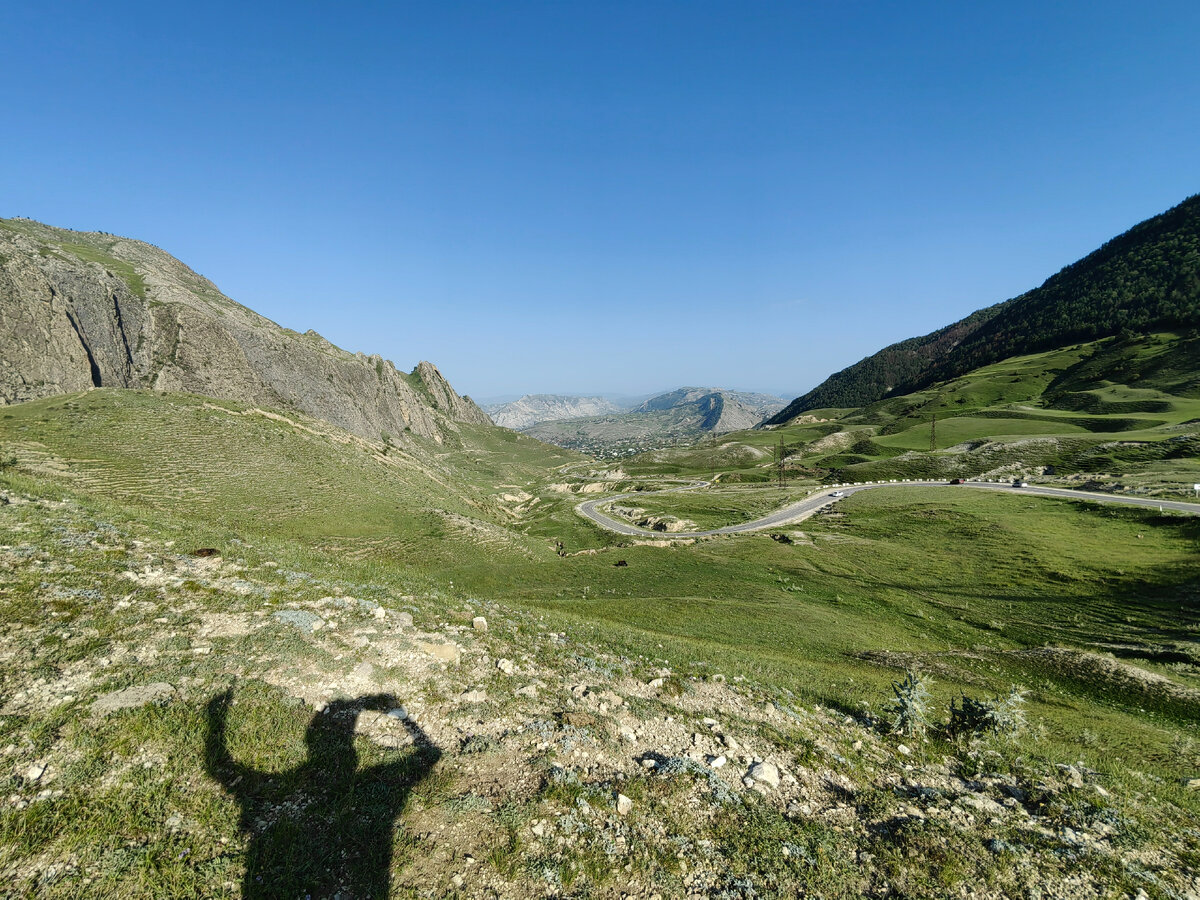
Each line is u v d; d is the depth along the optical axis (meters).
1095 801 11.77
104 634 11.10
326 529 54.25
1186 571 45.19
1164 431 105.25
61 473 46.62
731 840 8.92
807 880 8.21
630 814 9.12
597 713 12.84
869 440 173.00
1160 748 18.08
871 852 9.16
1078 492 82.12
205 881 6.45
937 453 130.88
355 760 9.11
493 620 19.38
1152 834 10.65
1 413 62.75
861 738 14.69
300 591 16.28
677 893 7.61
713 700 15.47
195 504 49.59
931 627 42.00
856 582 53.81
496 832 8.09
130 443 59.16
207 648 11.59
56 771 7.43
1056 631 39.47
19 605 11.16
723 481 171.38
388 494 75.06
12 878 6.06
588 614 37.84
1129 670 27.14
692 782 10.39
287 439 80.06
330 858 7.07
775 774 11.10
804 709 16.33
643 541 89.50
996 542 62.91
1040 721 19.78
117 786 7.42
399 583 22.17
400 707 11.22
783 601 46.09
